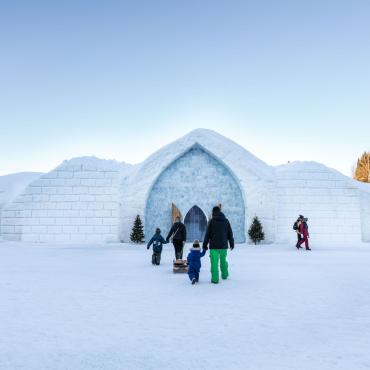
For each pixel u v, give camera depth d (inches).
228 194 931.3
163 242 474.3
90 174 927.0
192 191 932.0
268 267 442.3
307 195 935.7
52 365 140.9
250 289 294.8
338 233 919.0
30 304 243.8
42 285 314.5
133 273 388.8
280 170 993.5
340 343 166.2
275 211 902.4
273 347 160.7
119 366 139.7
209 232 330.3
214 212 337.1
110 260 522.9
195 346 162.1
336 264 474.0
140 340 170.2
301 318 208.5
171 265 464.4
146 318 208.1
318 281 335.3
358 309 229.8
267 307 234.1
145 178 905.5
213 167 940.6
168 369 136.7
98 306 237.3
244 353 153.4
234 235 916.0
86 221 904.3
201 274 383.6
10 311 225.1
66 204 910.4
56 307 235.1
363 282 330.0
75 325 194.5
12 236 905.5
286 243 890.1
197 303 245.0
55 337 174.9
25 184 1091.3
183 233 485.7
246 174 912.9
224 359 146.7
